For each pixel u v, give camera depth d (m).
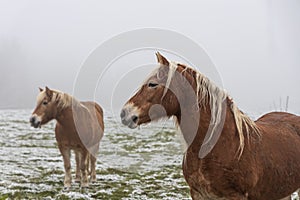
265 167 3.95
